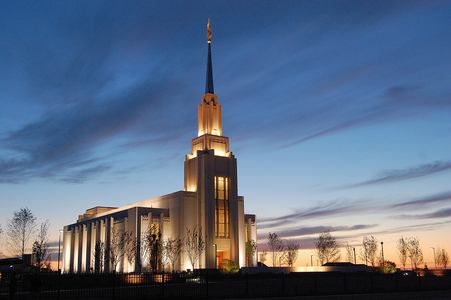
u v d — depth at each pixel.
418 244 140.12
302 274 77.00
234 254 101.69
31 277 36.81
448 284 61.97
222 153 109.62
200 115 113.81
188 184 108.69
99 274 47.44
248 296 37.94
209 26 120.50
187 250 98.25
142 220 102.25
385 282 63.66
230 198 104.94
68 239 136.62
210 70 117.50
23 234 78.31
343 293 42.72
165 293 40.97
